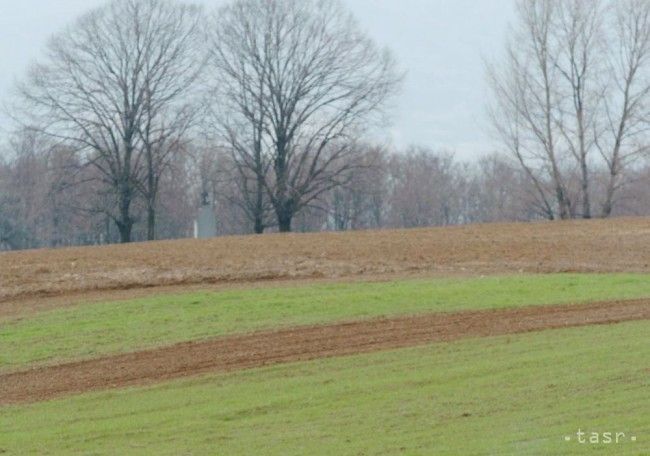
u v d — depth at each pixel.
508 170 100.50
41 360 28.59
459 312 31.00
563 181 82.75
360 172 93.31
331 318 31.05
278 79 88.25
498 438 16.95
